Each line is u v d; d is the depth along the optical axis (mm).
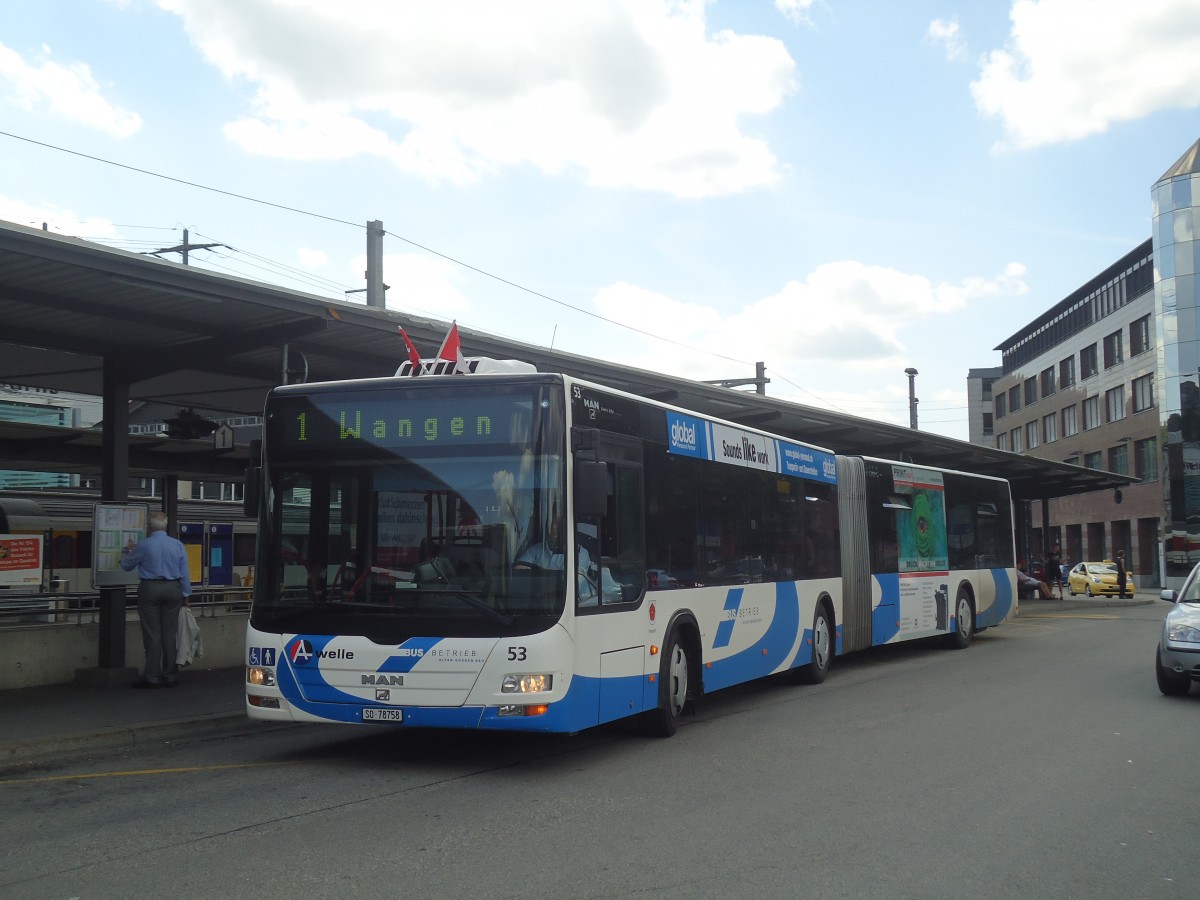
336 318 11344
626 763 8742
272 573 8492
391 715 8000
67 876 5527
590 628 8391
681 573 10312
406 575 8156
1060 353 78875
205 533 28953
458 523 8164
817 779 8094
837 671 16219
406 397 8445
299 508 8523
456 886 5383
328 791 7652
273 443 8664
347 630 8172
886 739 9898
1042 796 7559
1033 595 42938
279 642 8305
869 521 16531
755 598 12203
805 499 14188
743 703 12477
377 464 8391
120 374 13016
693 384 16750
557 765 8664
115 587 12906
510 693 7824
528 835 6410
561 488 8148
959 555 20156
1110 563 50500
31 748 8992
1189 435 57125
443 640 7949
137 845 6148
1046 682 14477
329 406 8578
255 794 7551
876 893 5367
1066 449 77688
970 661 17641
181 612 13188
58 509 29281
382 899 5172
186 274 9867
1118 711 11680
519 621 7914
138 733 9758
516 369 8922
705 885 5453
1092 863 5938
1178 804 7340
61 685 12672
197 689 12352
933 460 30219
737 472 11969
